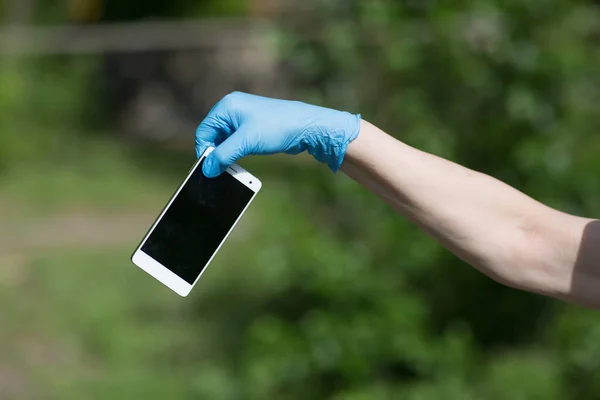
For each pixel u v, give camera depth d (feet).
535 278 9.16
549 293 9.21
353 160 9.14
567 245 9.11
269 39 25.21
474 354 23.93
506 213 9.18
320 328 21.83
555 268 9.12
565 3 24.13
